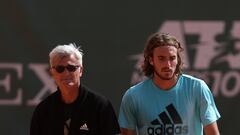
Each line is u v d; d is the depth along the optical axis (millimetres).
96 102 13836
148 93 14594
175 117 14445
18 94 20656
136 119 14883
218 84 20891
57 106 13992
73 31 20641
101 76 20750
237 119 20891
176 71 14422
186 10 20766
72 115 13812
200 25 20797
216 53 20859
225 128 20891
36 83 20641
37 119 14133
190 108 14461
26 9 20531
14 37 20531
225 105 20906
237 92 20875
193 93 14453
